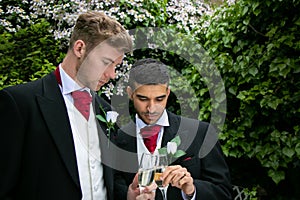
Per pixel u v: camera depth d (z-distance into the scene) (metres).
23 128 1.38
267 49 2.89
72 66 1.53
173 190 1.66
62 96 1.51
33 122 1.39
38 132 1.39
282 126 3.02
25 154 1.37
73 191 1.41
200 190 1.59
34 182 1.36
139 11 3.32
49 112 1.43
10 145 1.34
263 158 2.95
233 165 3.29
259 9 2.97
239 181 3.29
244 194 2.99
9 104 1.38
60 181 1.39
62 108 1.48
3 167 1.33
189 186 1.53
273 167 2.86
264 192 3.18
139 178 1.52
